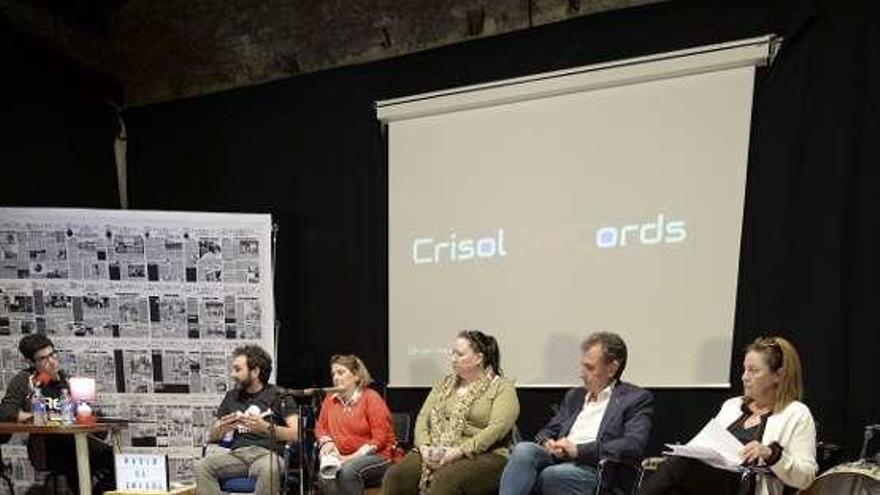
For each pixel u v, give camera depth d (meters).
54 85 5.68
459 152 4.88
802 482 2.76
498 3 4.83
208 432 5.00
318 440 4.11
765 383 2.97
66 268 5.04
